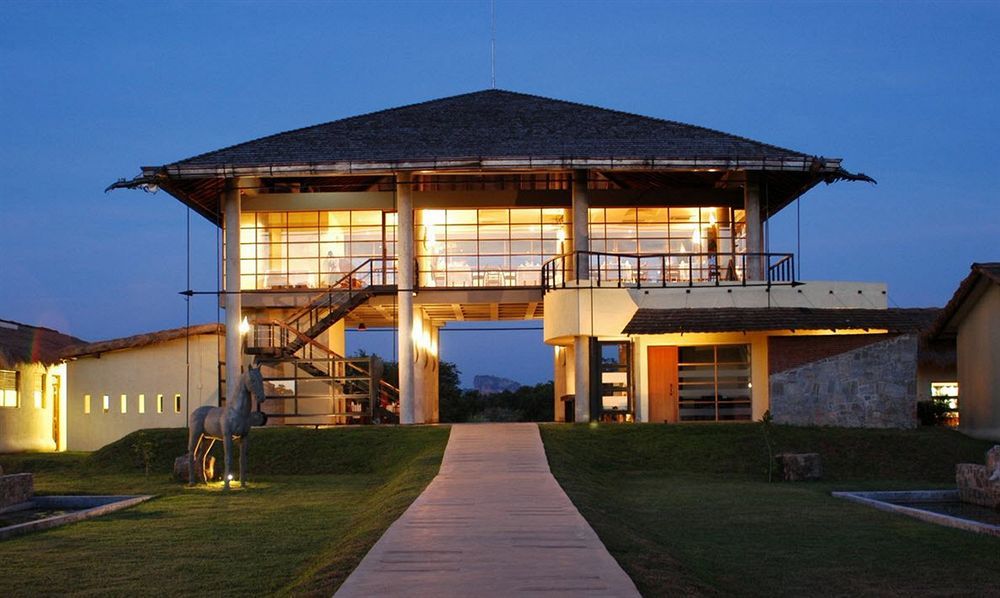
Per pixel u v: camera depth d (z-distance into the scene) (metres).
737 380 32.62
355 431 29.25
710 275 36.28
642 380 32.78
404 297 33.53
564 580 9.96
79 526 16.17
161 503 19.56
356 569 10.55
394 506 16.08
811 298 32.38
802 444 27.73
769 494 20.95
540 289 35.56
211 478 24.16
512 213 36.91
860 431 29.17
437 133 35.56
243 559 12.96
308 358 35.12
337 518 17.02
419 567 10.62
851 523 16.36
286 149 33.97
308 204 35.59
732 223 35.62
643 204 36.12
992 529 15.16
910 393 30.50
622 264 36.34
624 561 11.20
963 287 29.78
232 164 32.22
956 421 34.09
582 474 22.55
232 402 22.50
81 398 34.97
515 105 39.38
